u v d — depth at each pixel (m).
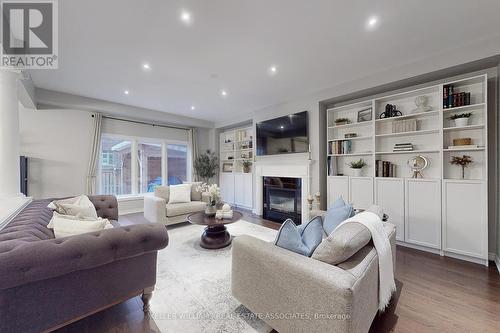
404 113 3.29
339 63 2.95
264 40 2.41
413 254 2.80
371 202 3.37
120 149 5.21
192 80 3.52
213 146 6.75
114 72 3.21
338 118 4.03
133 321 1.58
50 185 4.20
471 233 2.56
